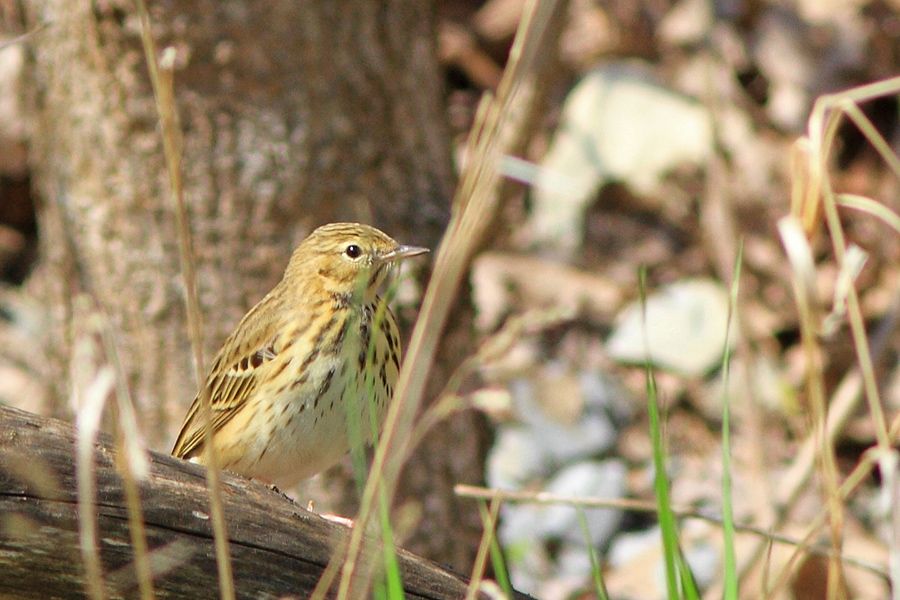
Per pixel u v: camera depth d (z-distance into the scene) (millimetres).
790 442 15414
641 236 18016
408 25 12195
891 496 7340
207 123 11398
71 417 12250
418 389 6535
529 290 17453
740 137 18234
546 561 14664
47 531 6828
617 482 15289
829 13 19344
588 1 20078
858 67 18953
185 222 6316
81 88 11562
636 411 16109
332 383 9898
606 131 18516
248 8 11281
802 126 18562
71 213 11922
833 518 7309
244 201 11531
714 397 16172
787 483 12836
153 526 7020
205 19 11195
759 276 17188
